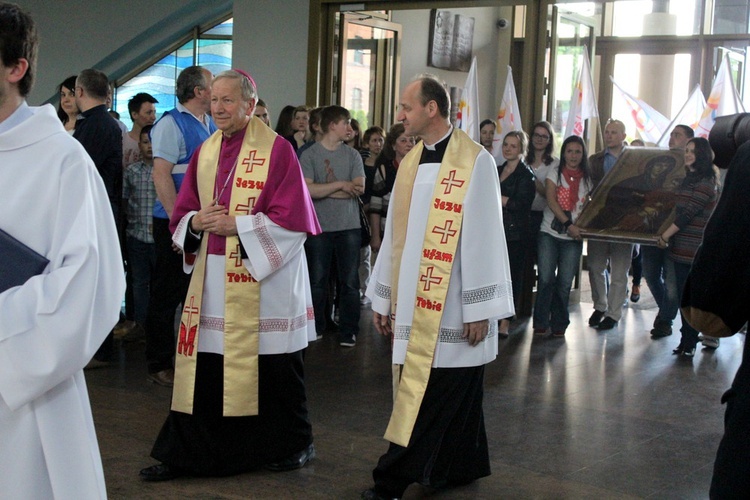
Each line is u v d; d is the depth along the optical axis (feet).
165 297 15.89
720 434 14.44
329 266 20.33
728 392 6.44
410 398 10.52
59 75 35.78
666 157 21.80
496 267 10.51
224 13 34.09
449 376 10.56
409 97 10.77
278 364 11.51
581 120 24.85
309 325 12.07
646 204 21.74
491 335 11.02
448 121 10.96
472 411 11.13
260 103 21.66
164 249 15.66
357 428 13.94
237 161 11.44
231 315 11.25
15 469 5.58
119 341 19.61
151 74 36.01
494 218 10.57
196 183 11.73
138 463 12.00
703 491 11.75
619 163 21.97
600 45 36.86
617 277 23.52
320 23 27.17
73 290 5.43
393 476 10.61
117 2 34.60
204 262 11.35
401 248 10.98
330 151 19.98
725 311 6.30
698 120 25.52
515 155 21.99
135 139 20.94
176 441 11.32
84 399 5.91
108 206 5.93
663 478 12.20
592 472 12.33
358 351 19.67
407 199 10.93
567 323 22.31
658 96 36.01
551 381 17.62
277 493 11.05
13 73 5.61
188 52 35.27
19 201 5.59
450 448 10.86
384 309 11.21
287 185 11.33
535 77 24.38
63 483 5.63
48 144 5.66
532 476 12.07
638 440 13.93
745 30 34.32
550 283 22.22
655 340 22.25
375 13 29.07
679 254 21.56
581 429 14.40
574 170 22.16
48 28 35.65
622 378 18.12
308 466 12.06
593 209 21.88
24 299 5.35
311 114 20.44
